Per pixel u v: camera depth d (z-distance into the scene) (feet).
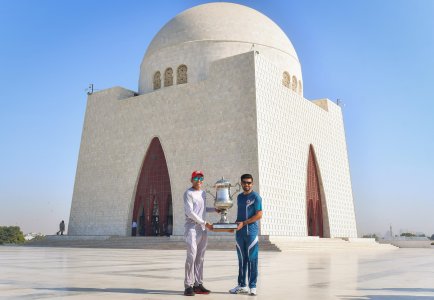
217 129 121.70
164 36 148.66
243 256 24.49
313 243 106.52
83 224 147.02
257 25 145.28
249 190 25.94
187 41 141.28
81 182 152.35
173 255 67.87
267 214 110.52
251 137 113.91
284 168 122.11
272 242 94.12
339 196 154.10
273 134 119.85
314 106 147.64
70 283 27.58
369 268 43.60
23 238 296.92
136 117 142.82
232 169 115.75
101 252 80.53
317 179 144.36
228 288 26.30
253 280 23.50
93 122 155.53
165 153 132.05
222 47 138.00
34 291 23.77
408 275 35.91
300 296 22.82
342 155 162.61
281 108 126.31
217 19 143.64
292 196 123.44
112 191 142.72
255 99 115.44
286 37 155.53
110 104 151.84
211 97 125.39
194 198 25.13
